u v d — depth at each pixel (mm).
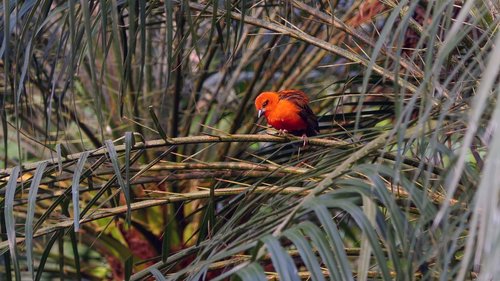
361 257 4555
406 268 4656
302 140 7199
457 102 6117
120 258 12148
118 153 7164
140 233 12062
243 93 13227
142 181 7504
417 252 4934
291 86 12461
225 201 8617
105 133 12789
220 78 12586
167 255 6398
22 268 12930
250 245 4691
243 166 7070
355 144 6590
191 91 12562
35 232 6754
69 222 6836
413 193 4762
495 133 3580
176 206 11836
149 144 6762
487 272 3557
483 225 3584
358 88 12297
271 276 6645
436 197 6105
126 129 12680
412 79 7758
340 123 9133
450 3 5012
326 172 5727
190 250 6426
